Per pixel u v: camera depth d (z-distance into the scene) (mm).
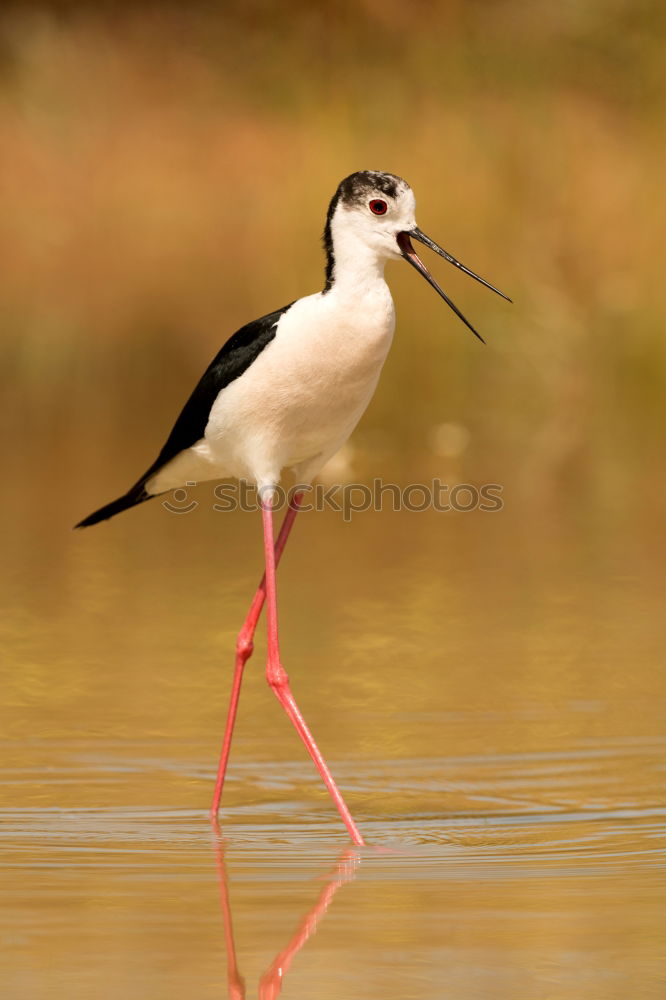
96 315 23672
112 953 5746
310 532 14016
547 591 11883
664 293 19922
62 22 34312
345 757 8531
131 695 9562
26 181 28703
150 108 31531
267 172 27859
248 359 8328
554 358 19781
